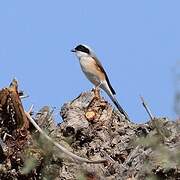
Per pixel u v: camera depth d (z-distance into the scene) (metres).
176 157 12.70
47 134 14.62
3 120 14.35
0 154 14.09
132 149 15.64
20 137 14.17
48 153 13.95
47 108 15.94
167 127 14.85
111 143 16.36
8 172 13.97
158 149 12.97
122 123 17.14
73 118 16.73
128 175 14.38
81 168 14.58
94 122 16.94
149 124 15.87
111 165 15.21
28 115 14.38
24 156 13.88
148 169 13.71
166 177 13.47
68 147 15.25
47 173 13.99
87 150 16.19
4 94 14.35
